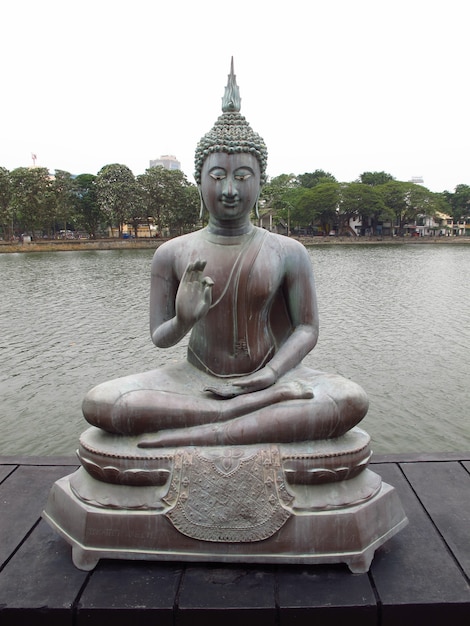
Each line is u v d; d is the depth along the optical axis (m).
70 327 16.84
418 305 21.00
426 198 74.44
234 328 3.93
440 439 8.60
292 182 85.56
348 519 3.32
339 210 71.69
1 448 8.34
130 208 58.59
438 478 4.54
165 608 3.05
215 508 3.34
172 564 3.41
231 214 3.82
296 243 4.08
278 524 3.31
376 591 3.17
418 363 12.69
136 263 40.06
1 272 33.94
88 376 11.80
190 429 3.52
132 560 3.42
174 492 3.38
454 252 56.00
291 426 3.42
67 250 58.06
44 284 27.59
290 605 3.06
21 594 3.18
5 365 12.65
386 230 87.69
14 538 3.75
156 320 4.12
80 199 62.69
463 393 10.60
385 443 8.48
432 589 3.19
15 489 4.43
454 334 15.76
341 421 3.45
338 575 3.31
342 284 27.73
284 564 3.37
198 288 3.54
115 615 3.06
